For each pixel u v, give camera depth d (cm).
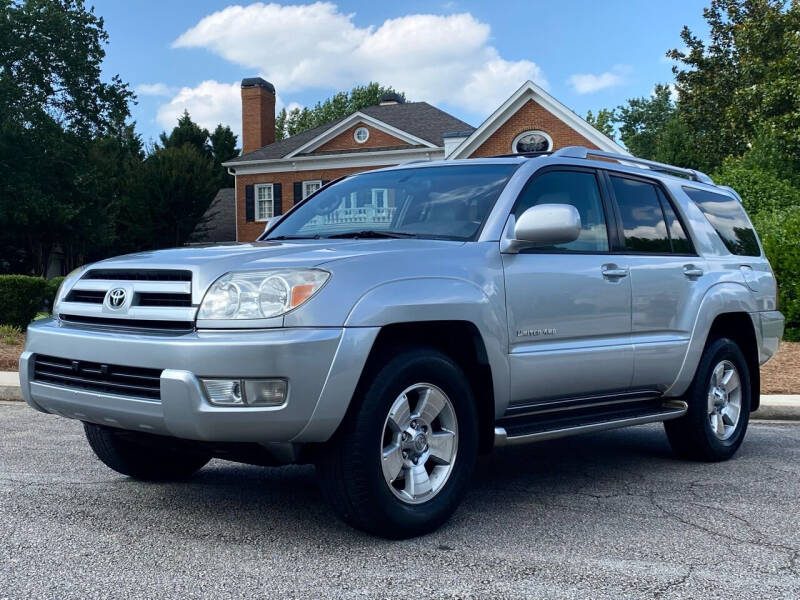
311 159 3581
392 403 377
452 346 426
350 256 380
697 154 3506
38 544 378
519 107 2880
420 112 3678
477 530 408
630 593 323
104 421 388
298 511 438
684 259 566
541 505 461
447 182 488
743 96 2952
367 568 348
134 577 336
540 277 449
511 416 448
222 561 356
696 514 444
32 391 420
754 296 624
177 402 347
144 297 383
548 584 332
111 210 4369
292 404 345
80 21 4241
